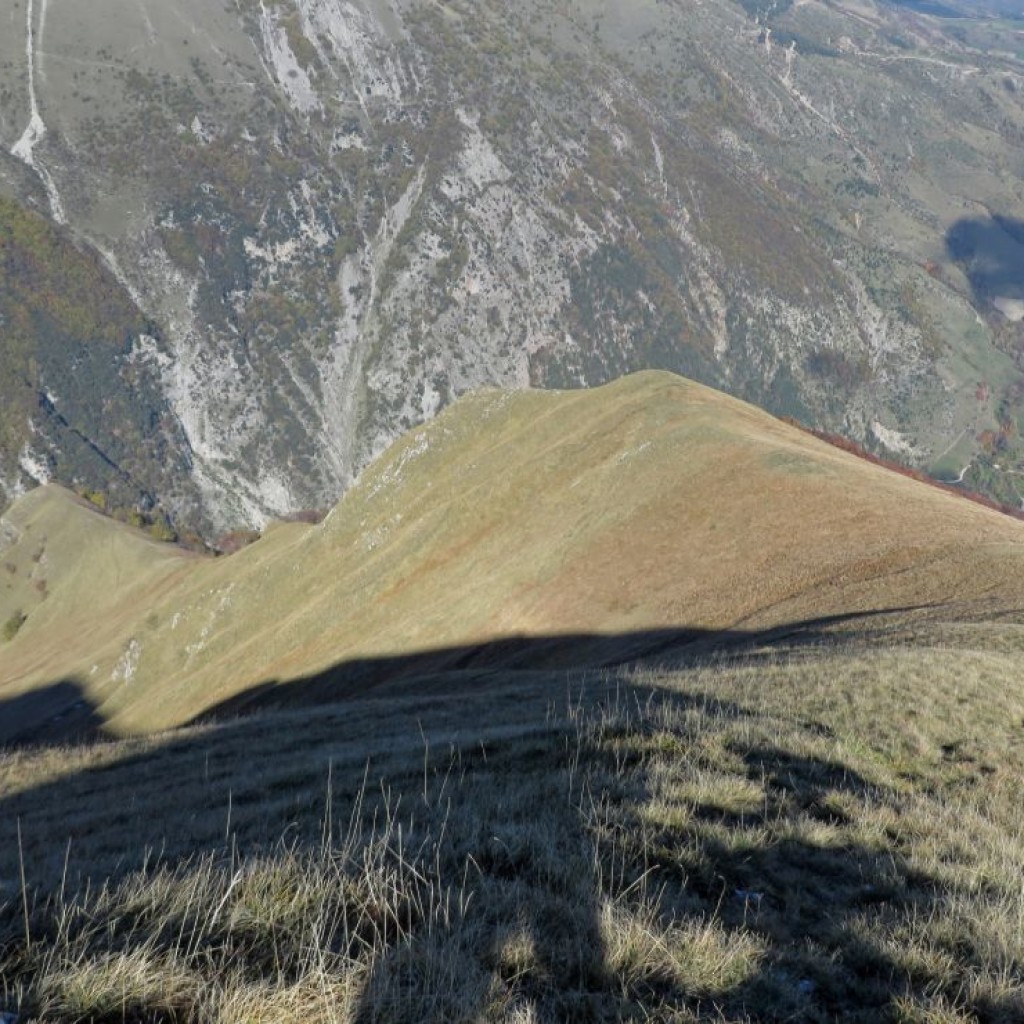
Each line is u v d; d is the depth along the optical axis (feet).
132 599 527.40
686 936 18.16
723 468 189.06
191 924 16.90
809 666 62.03
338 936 17.01
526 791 29.14
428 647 198.80
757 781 31.76
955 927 20.58
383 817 28.66
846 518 152.05
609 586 170.19
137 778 66.74
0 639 606.55
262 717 93.50
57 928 16.34
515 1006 15.12
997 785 37.27
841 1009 17.31
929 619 94.48
